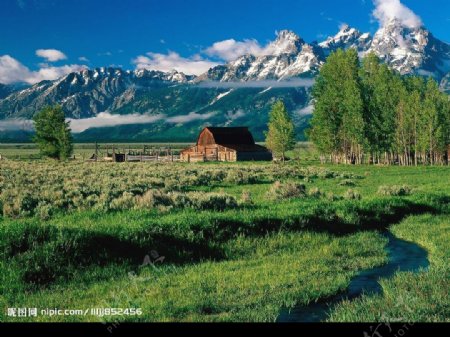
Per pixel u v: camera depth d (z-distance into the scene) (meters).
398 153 95.81
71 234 15.79
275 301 12.45
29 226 15.72
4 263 14.31
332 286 13.84
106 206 23.38
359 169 72.31
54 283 14.09
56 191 27.19
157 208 23.03
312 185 44.22
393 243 21.33
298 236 20.39
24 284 13.69
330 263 17.08
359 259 17.77
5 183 33.00
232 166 69.69
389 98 94.31
